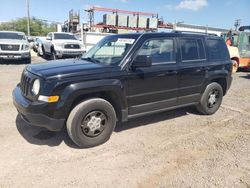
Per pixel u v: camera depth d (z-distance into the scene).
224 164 3.65
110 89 4.01
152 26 34.31
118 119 4.40
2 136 4.34
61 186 3.06
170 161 3.71
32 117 3.71
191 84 5.20
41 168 3.42
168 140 4.42
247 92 8.47
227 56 5.99
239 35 13.47
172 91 4.89
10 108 5.80
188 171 3.45
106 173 3.36
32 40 23.55
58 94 3.63
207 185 3.14
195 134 4.72
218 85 5.77
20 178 3.19
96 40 18.11
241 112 6.14
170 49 4.83
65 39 15.94
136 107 4.44
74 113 3.81
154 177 3.30
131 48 4.31
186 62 5.05
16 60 16.00
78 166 3.50
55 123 3.70
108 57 4.56
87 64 4.26
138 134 4.63
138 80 4.33
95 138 4.06
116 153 3.90
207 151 4.05
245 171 3.48
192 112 6.00
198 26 30.38
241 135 4.71
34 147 3.99
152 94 4.59
